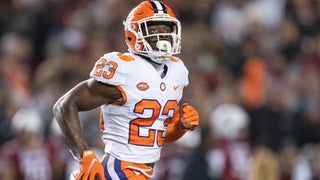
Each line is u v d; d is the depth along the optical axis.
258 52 39.28
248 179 30.17
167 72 16.73
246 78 37.66
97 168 15.73
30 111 33.53
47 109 34.00
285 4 41.16
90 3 41.81
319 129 34.19
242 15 41.53
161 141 16.84
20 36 41.00
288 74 38.12
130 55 16.53
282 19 41.22
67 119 16.03
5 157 30.12
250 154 31.33
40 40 41.19
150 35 16.31
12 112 33.50
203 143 29.00
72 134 15.97
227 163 30.59
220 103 33.94
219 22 41.31
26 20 41.50
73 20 40.88
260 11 42.12
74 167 30.09
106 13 40.69
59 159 30.31
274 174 29.48
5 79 37.06
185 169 28.84
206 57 38.28
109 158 16.55
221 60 39.28
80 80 36.47
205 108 32.53
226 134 30.94
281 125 34.28
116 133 16.52
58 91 34.84
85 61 37.75
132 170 16.52
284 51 39.81
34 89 36.47
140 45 16.38
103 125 16.80
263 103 35.22
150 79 16.39
